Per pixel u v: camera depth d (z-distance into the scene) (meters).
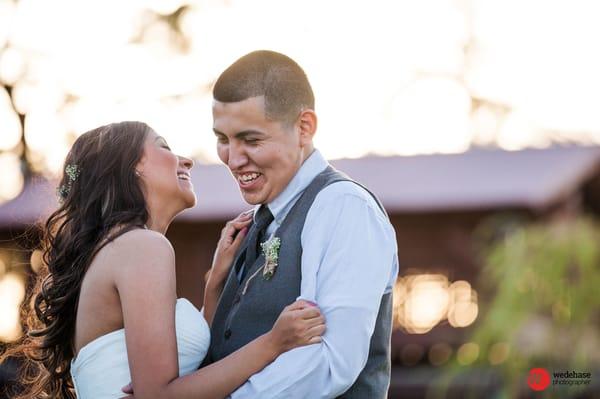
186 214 14.05
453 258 14.16
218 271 5.26
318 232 4.68
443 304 14.18
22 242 13.62
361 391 4.77
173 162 5.05
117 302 4.73
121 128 5.04
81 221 4.91
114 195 4.91
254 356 4.52
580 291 8.74
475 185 14.13
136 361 4.59
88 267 4.85
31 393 5.34
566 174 14.33
